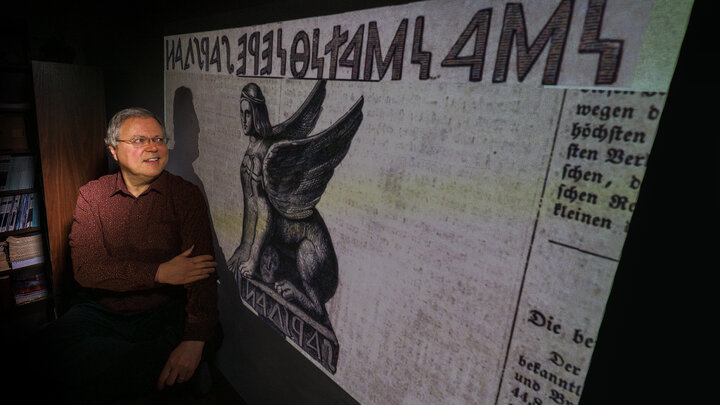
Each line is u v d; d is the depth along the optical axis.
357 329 1.24
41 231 2.63
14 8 2.30
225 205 1.85
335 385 1.36
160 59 2.22
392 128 1.03
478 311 0.89
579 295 0.72
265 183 1.54
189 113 2.02
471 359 0.92
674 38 0.57
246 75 1.57
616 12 0.62
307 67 1.28
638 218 0.66
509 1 0.75
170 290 1.87
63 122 2.36
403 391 1.11
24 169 2.47
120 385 1.63
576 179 0.70
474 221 0.87
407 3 0.94
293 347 1.54
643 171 0.62
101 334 1.71
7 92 2.31
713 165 0.58
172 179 1.75
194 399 1.93
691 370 0.63
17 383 1.80
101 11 2.51
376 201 1.11
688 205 0.61
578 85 0.68
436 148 0.93
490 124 0.81
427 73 0.92
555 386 0.78
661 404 0.67
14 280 2.55
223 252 1.92
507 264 0.82
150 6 2.23
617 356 0.72
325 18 1.18
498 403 0.88
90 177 2.54
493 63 0.79
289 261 1.49
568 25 0.68
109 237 1.74
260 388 1.80
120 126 1.59
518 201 0.79
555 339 0.76
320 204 1.31
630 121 0.63
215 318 1.75
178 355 1.66
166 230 1.76
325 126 1.24
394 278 1.09
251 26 1.50
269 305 1.63
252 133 1.58
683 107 0.60
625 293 0.69
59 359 1.56
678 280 0.63
